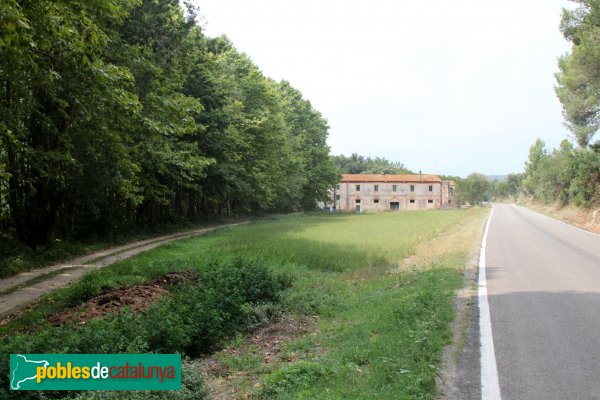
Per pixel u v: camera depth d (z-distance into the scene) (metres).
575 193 46.91
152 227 30.08
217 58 32.34
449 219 42.47
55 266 15.71
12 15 6.73
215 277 10.36
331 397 4.53
